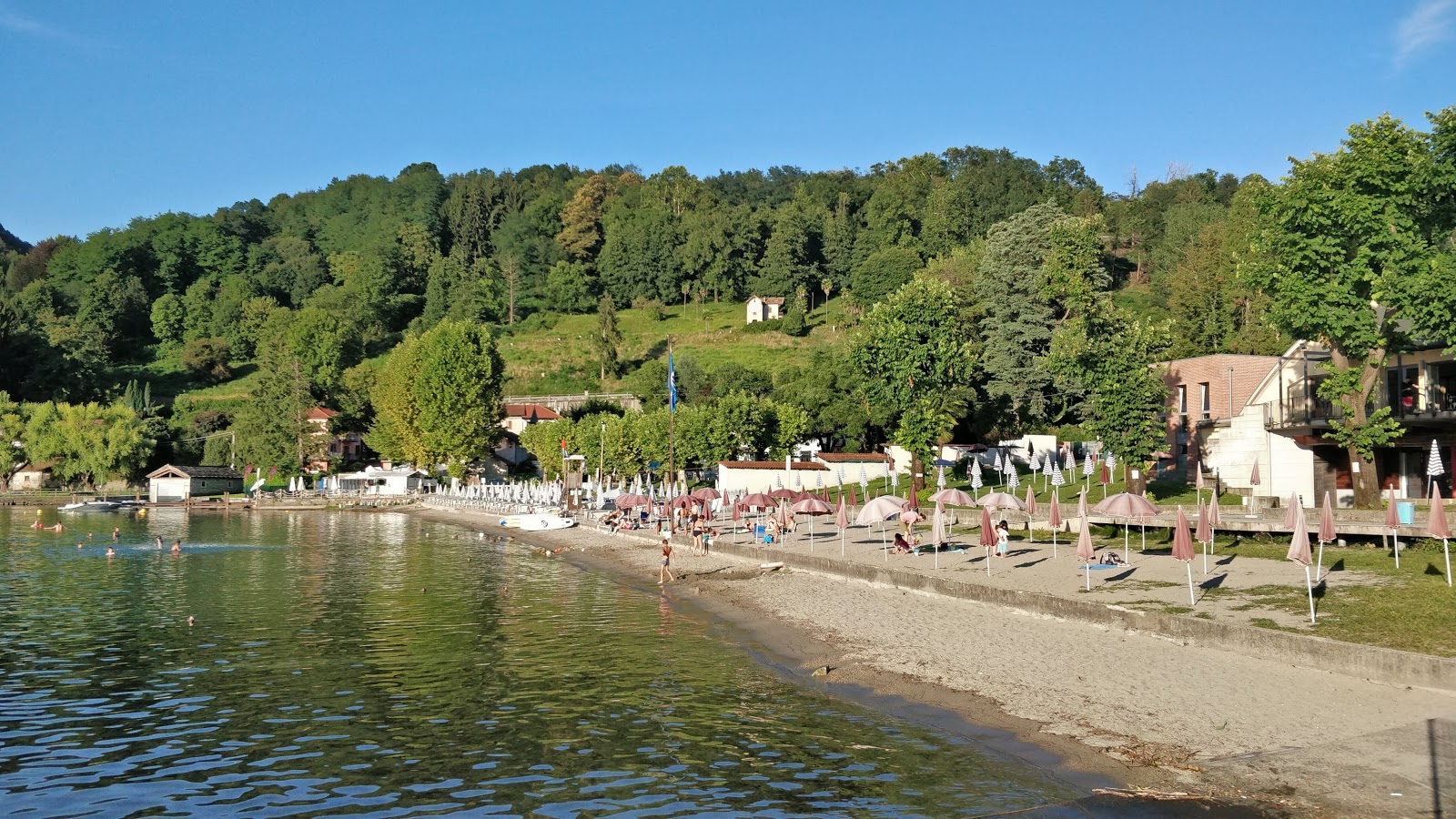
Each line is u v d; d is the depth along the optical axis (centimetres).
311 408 14975
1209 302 11475
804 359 18762
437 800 1800
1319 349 6166
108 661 3056
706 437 10812
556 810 1736
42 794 1867
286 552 6988
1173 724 1997
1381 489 5622
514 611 4047
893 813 1653
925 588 3838
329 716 2373
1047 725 2072
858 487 9131
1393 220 4259
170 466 14212
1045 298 8912
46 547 7306
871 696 2425
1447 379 5128
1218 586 3209
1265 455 6106
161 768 2008
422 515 11800
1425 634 2286
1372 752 1734
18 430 14788
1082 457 9331
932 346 7319
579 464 12656
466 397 12625
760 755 1994
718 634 3400
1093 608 2956
